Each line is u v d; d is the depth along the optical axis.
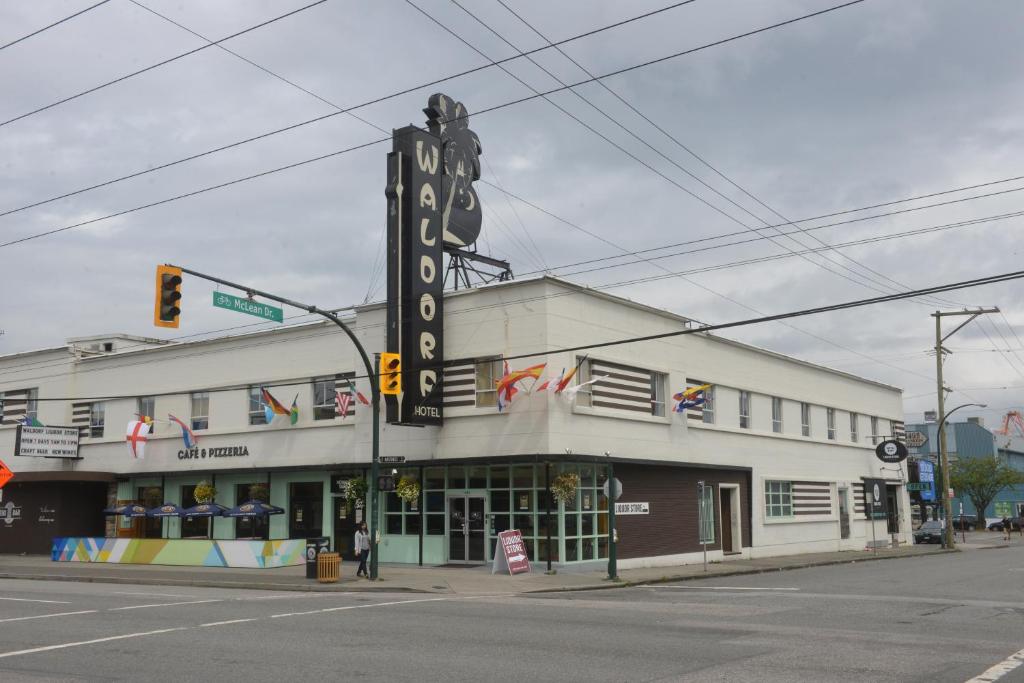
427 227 30.33
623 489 31.12
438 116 32.97
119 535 38.38
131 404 39.22
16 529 40.03
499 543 27.45
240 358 36.22
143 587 25.64
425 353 29.61
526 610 18.25
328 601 20.64
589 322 30.17
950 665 11.57
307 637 14.37
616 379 31.11
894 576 28.81
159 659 12.39
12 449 42.56
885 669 11.28
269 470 33.88
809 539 43.28
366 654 12.64
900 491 54.22
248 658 12.39
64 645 13.70
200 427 37.06
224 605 19.61
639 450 31.83
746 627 15.29
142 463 38.38
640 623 15.88
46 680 10.99
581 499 29.23
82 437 40.50
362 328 32.69
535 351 28.36
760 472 39.78
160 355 38.62
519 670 11.30
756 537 38.84
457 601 20.61
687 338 35.31
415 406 28.98
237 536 35.50
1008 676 10.83
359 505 32.09
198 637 14.45
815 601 20.11
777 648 12.94
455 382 30.03
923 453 96.81
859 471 49.47
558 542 28.09
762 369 40.97
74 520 39.31
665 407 33.69
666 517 33.12
